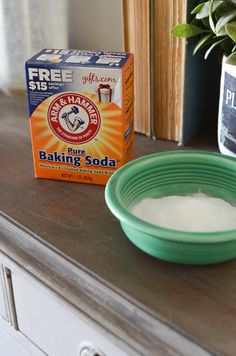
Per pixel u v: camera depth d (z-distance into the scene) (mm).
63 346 521
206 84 684
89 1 795
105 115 537
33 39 775
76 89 529
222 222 466
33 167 621
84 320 449
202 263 443
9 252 517
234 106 561
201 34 612
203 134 704
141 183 512
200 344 381
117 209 438
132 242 469
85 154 566
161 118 672
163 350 399
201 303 416
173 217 471
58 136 562
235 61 549
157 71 644
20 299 554
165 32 616
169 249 432
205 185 528
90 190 574
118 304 434
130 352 415
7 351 641
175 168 525
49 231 505
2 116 761
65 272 476
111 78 515
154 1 605
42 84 535
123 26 646
